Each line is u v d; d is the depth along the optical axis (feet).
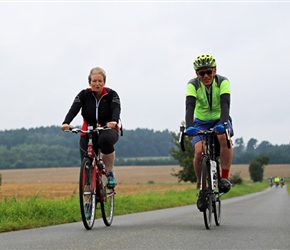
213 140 32.30
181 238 26.17
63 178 433.48
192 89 32.07
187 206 72.28
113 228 31.89
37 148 637.30
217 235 27.48
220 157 32.53
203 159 30.81
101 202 32.65
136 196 83.46
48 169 574.56
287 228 31.71
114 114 31.83
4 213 39.17
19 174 489.67
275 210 55.83
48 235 28.22
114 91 32.73
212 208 32.04
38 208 41.60
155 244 24.06
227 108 31.19
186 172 244.83
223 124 30.30
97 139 32.45
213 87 32.07
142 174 471.62
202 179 30.35
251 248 22.97
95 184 31.63
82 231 30.14
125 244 24.07
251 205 72.84
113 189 34.58
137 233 28.48
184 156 244.63
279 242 24.90
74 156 636.89
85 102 32.60
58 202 52.34
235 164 567.59
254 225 33.96
